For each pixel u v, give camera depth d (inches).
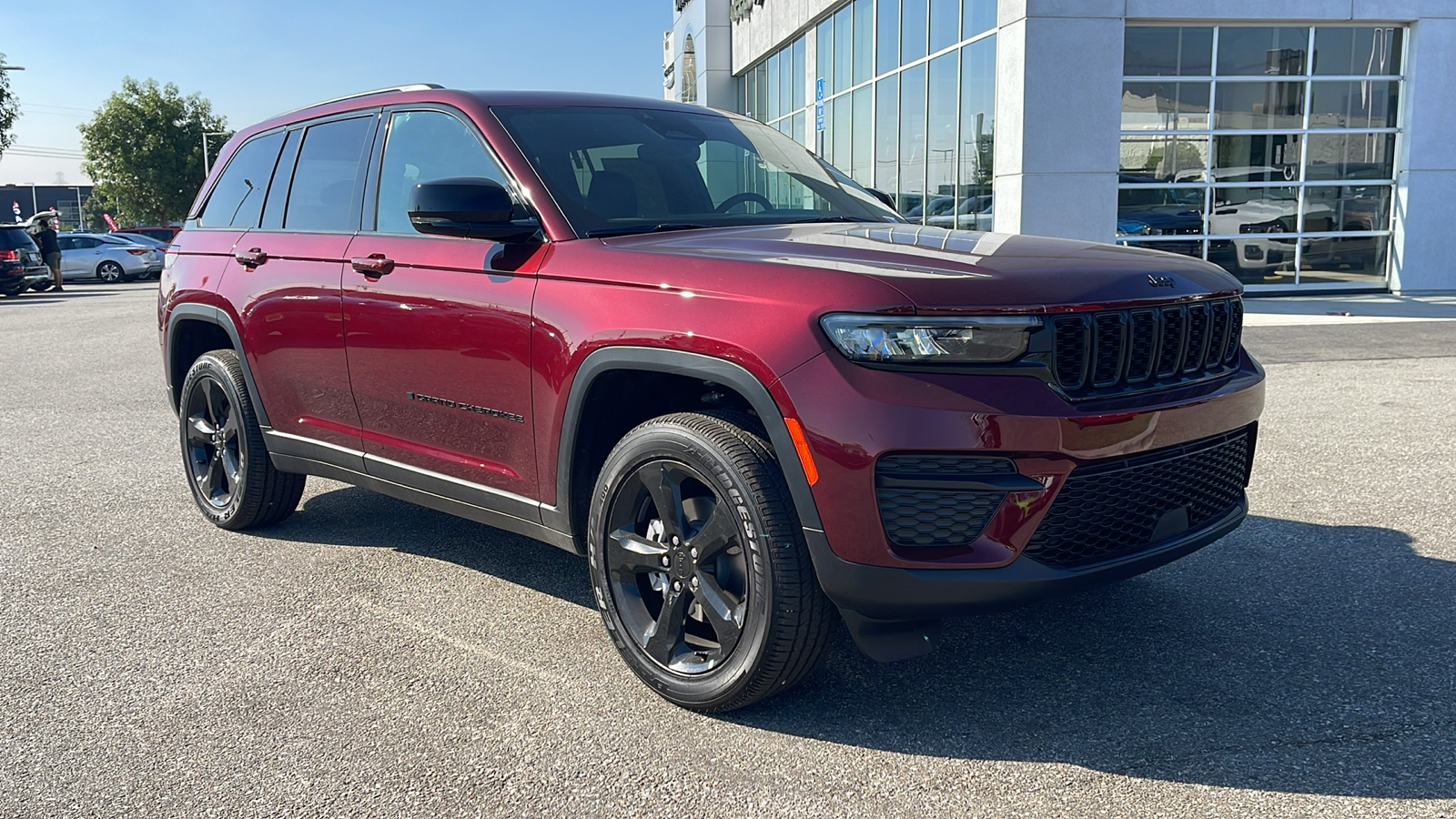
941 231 131.6
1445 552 159.6
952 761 103.8
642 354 112.8
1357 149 553.0
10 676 126.6
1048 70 496.4
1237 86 536.4
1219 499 120.3
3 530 188.1
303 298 159.8
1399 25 539.5
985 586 98.6
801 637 105.9
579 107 150.7
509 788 100.3
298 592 154.7
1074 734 108.5
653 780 101.4
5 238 903.1
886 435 96.9
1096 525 104.3
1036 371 99.1
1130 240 537.6
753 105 1017.5
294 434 168.9
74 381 372.8
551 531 129.4
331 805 97.7
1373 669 121.3
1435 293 553.0
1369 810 93.0
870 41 702.5
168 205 2490.2
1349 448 225.3
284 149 178.2
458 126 144.9
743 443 107.7
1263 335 403.2
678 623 116.0
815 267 105.7
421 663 129.2
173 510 200.8
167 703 119.1
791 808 96.2
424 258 140.6
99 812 97.1
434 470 144.4
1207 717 111.2
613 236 127.6
